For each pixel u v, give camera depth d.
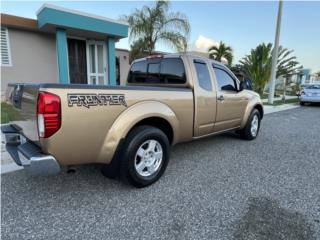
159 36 14.44
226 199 2.73
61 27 8.41
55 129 2.17
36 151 2.32
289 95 25.47
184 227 2.22
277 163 3.94
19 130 2.84
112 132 2.57
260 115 5.75
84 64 10.78
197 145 5.00
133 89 2.78
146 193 2.85
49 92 2.13
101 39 10.58
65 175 3.31
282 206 2.59
